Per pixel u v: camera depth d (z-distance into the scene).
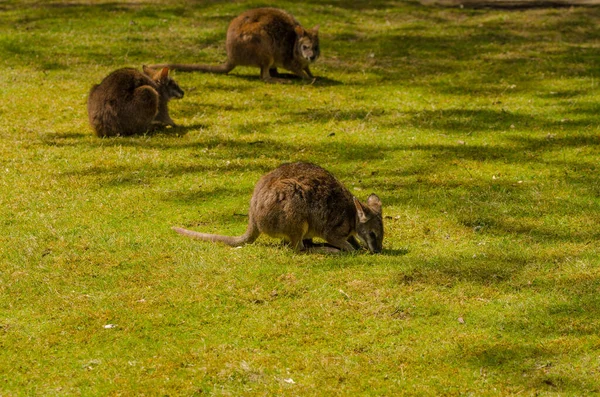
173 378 8.66
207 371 8.77
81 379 8.67
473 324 9.74
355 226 11.98
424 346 9.27
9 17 28.31
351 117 19.16
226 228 13.04
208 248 12.00
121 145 17.09
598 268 11.16
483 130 18.17
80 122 18.73
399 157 16.50
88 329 9.70
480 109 19.66
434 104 20.17
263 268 11.24
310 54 21.81
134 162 16.05
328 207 11.80
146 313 10.06
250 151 16.81
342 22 28.27
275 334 9.58
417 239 12.54
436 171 15.68
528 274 11.03
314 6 30.11
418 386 8.47
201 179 15.20
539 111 19.42
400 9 30.11
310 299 10.40
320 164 16.12
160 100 18.20
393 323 9.79
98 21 27.70
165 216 13.52
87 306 10.24
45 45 25.03
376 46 25.50
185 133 18.00
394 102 20.38
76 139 17.52
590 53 24.47
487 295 10.45
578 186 14.66
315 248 12.02
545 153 16.59
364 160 16.38
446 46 25.44
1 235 12.56
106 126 17.61
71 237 12.49
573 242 12.22
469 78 22.30
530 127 18.28
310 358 9.04
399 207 13.82
